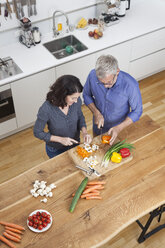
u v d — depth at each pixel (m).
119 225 1.83
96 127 2.84
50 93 2.04
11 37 3.57
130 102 2.38
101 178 2.08
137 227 2.78
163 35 4.05
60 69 3.45
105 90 2.37
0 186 2.03
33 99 3.48
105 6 3.88
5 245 1.75
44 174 2.11
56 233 1.79
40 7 3.52
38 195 1.99
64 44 3.86
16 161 3.39
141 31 3.81
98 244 1.75
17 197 1.97
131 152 2.26
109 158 2.19
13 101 3.34
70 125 2.36
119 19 3.98
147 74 4.50
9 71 3.26
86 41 3.67
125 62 4.00
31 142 3.60
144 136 2.39
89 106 2.61
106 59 2.00
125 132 2.42
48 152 2.64
